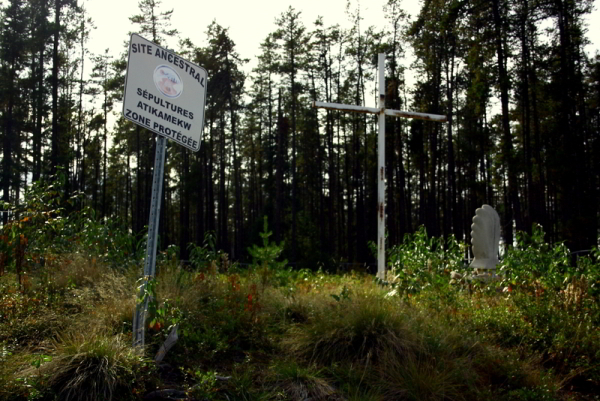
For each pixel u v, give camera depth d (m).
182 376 4.87
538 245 9.15
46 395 4.07
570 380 5.86
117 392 4.34
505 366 5.65
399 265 8.45
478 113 23.14
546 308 6.87
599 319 6.88
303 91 37.03
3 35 28.39
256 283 8.08
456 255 9.65
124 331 5.40
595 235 23.86
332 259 20.16
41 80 28.97
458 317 6.81
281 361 5.47
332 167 40.47
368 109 10.13
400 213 35.97
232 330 5.90
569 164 24.62
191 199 40.84
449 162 30.22
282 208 42.31
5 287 6.37
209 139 42.16
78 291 6.13
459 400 5.07
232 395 4.66
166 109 5.00
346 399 4.85
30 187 7.02
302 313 6.79
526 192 36.50
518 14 22.23
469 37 23.31
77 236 7.94
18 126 30.00
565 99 24.86
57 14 27.62
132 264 7.64
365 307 6.14
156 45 4.93
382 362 5.45
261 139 47.31
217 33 36.66
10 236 6.30
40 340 5.09
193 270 8.82
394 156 36.88
